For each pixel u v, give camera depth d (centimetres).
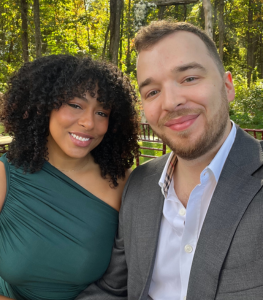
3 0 562
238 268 34
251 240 34
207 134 39
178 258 43
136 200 49
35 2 437
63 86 49
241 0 762
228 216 36
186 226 40
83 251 51
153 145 223
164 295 44
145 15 474
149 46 40
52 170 53
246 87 674
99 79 50
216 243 36
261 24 782
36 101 51
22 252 50
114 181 56
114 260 53
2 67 595
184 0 463
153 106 41
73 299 55
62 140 52
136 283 46
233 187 37
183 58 38
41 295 53
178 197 45
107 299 51
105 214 54
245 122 422
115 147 58
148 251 44
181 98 38
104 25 780
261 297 32
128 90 56
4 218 52
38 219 51
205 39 41
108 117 55
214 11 667
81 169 56
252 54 868
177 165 46
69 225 51
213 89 39
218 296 35
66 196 53
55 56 54
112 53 503
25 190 52
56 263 51
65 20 628
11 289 56
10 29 680
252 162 38
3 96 55
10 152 54
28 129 52
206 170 39
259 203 35
